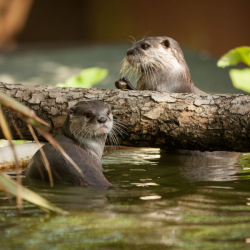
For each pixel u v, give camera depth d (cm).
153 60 1182
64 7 4094
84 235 515
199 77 2412
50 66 2772
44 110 970
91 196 688
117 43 3869
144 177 837
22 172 879
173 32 3584
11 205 630
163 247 484
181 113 905
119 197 682
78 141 886
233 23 3203
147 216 583
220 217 580
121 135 948
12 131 991
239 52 981
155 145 957
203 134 892
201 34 3394
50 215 584
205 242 498
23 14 3934
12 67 2741
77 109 891
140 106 934
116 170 902
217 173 874
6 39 3884
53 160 786
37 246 485
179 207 625
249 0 3111
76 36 4147
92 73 1199
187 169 912
